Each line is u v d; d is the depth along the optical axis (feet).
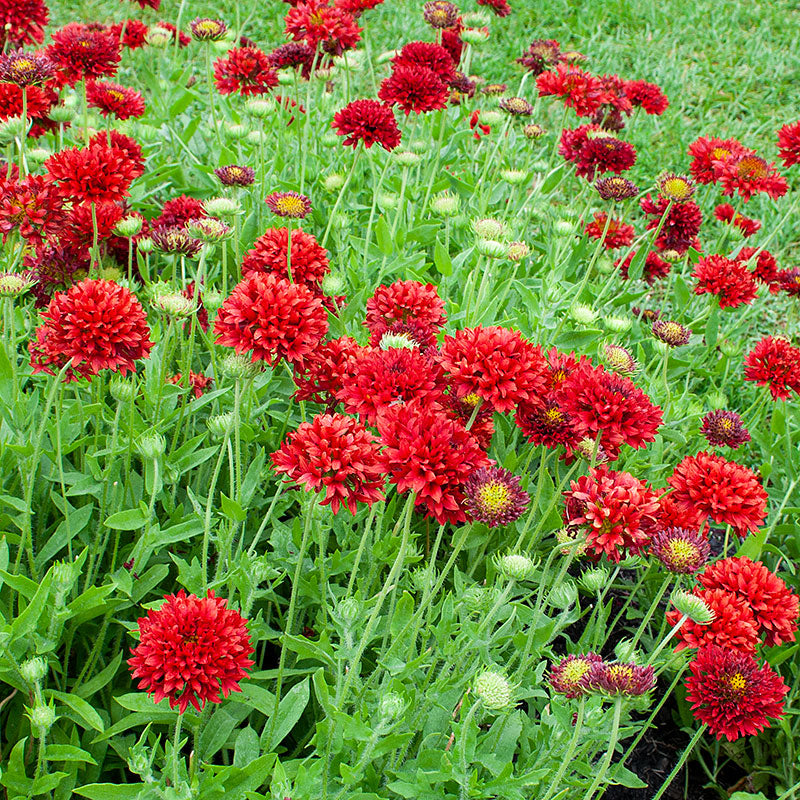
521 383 1.83
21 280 1.95
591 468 1.85
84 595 1.76
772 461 2.77
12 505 1.85
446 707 1.86
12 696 1.81
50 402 1.82
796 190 4.71
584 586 2.05
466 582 2.12
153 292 2.26
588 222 3.67
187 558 2.13
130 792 1.65
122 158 2.27
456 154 3.66
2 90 2.54
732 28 5.98
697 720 2.33
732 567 1.97
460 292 2.91
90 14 5.68
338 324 2.41
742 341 3.53
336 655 1.73
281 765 1.60
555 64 3.75
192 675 1.54
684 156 4.83
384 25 5.68
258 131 3.08
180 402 2.28
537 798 1.83
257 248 2.32
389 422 1.70
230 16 5.77
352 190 3.24
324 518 1.97
